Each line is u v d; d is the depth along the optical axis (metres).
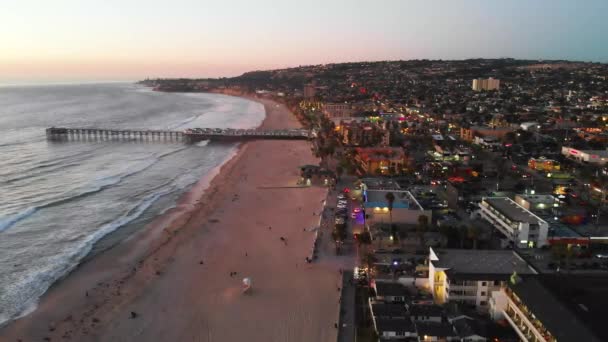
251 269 103.50
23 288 95.19
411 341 72.94
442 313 77.62
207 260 108.81
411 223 121.31
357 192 156.50
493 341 70.88
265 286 95.50
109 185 174.00
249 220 136.00
